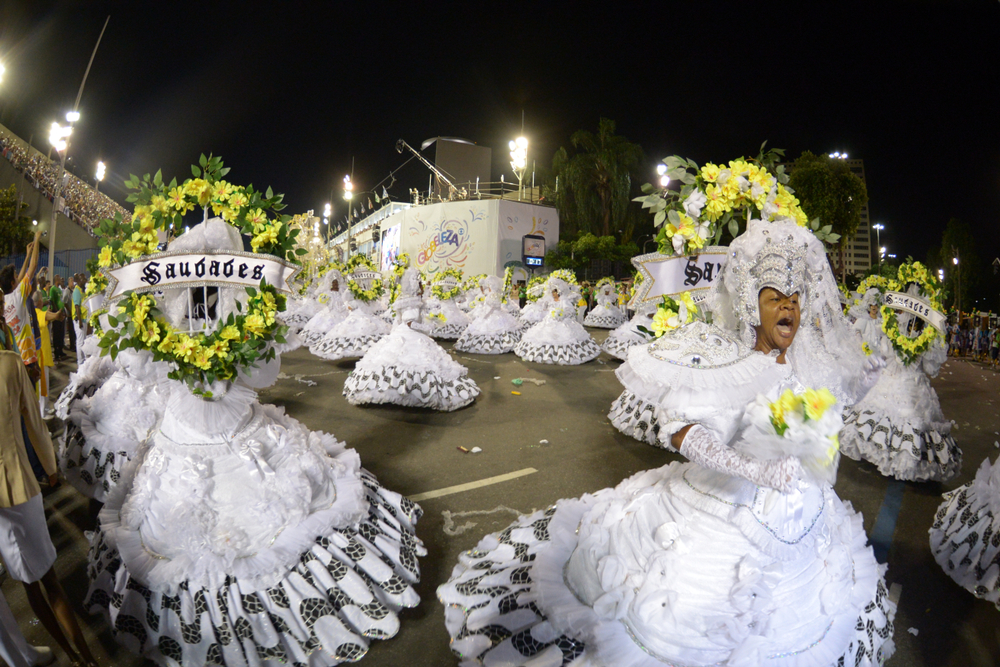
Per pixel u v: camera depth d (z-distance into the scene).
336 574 2.70
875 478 5.41
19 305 5.79
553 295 11.85
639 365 2.03
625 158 32.66
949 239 36.38
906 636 3.06
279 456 2.91
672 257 2.42
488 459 5.53
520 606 2.31
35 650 2.56
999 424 8.07
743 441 1.92
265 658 2.54
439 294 15.77
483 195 33.47
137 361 3.57
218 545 2.56
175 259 2.82
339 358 11.20
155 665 2.59
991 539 3.42
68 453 4.08
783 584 1.97
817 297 2.03
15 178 21.25
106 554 2.67
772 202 2.22
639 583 2.06
